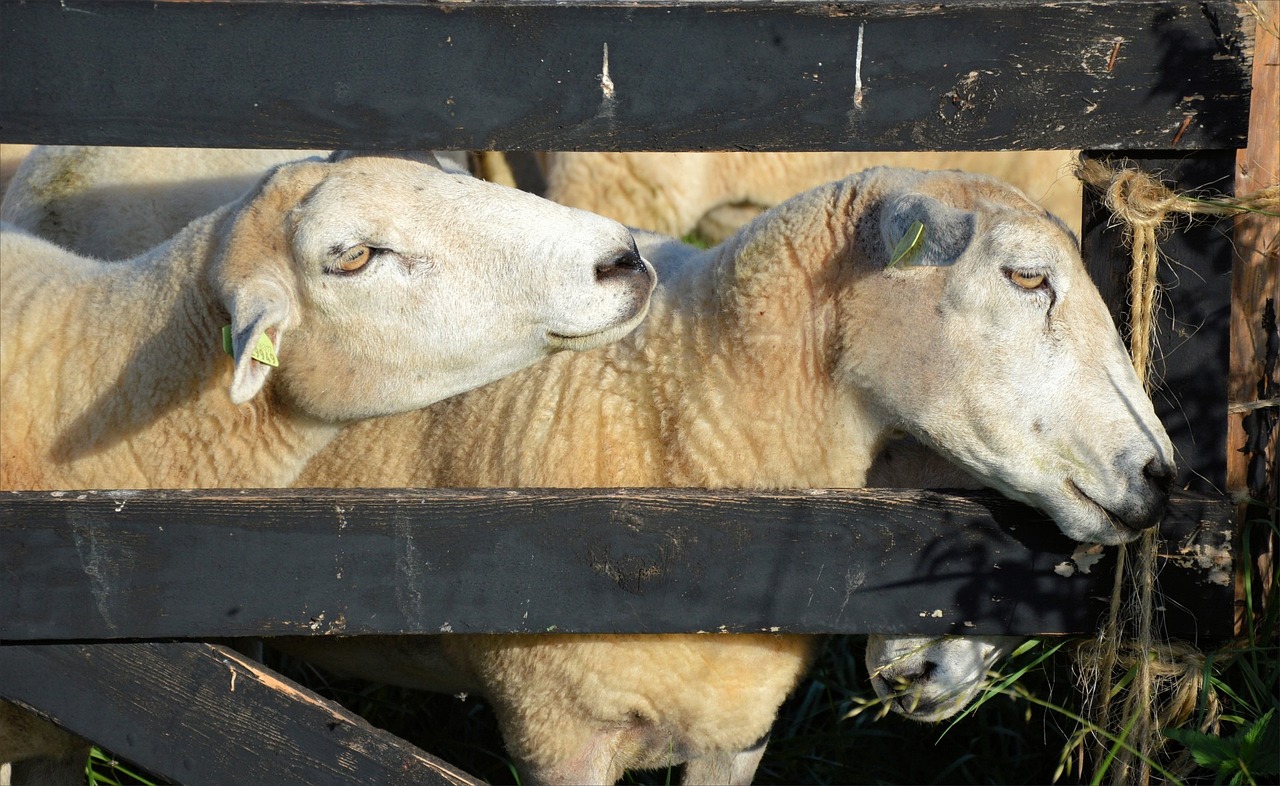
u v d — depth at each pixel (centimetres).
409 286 470
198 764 446
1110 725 470
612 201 1028
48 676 439
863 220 488
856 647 703
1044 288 457
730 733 534
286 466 513
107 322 501
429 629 441
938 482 532
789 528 440
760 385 500
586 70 420
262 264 468
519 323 476
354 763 444
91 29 414
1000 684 554
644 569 440
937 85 422
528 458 514
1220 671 457
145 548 427
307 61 418
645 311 487
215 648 440
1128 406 445
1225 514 439
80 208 656
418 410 542
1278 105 464
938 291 470
